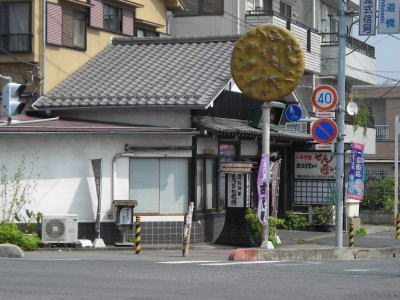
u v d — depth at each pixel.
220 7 34.31
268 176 20.92
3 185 22.66
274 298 11.40
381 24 24.91
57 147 22.95
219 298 11.26
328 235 27.45
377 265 17.61
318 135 21.03
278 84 21.16
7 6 25.08
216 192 24.92
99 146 23.12
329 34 36.66
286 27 33.31
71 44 26.05
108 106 23.30
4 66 25.31
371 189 37.28
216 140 24.66
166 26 32.56
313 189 29.30
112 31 28.11
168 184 23.47
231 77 23.92
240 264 16.95
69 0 25.69
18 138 22.81
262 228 21.89
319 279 13.91
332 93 20.89
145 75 24.98
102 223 22.92
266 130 20.94
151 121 23.81
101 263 16.22
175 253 20.97
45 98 24.39
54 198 22.89
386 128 50.66
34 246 21.08
